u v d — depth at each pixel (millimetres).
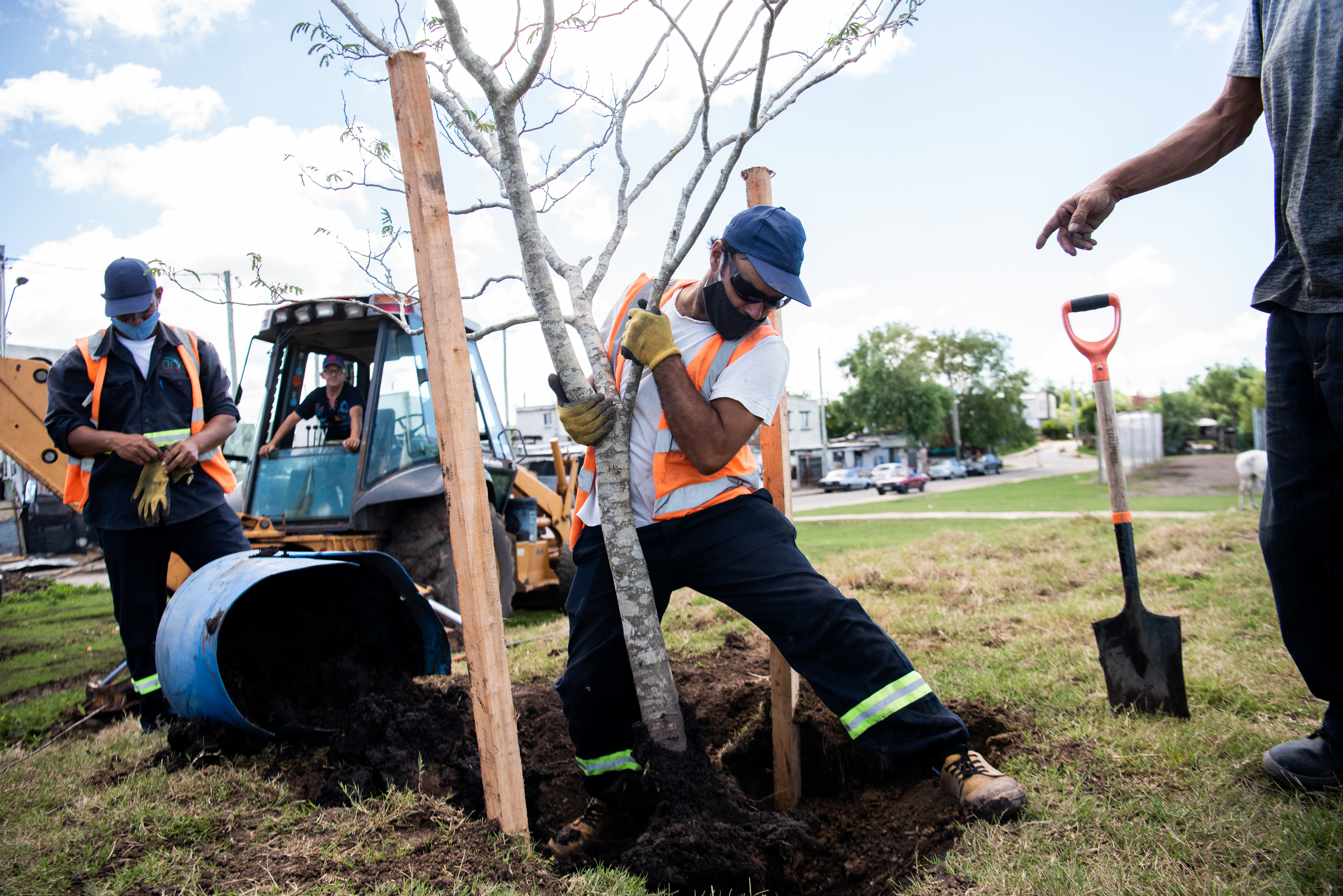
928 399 53438
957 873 1911
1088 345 2773
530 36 2402
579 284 2293
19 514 16484
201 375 3598
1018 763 2414
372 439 5219
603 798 2369
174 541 3480
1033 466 67750
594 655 2242
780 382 2133
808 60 2160
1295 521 2053
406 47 2291
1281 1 2043
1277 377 2098
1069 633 3715
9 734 3717
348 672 2840
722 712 3291
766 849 2107
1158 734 2436
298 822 2129
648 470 2209
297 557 2855
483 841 1970
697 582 2199
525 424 45969
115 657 6336
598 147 2566
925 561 6395
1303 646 2092
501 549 5684
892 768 2080
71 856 1922
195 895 1735
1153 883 1730
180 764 2611
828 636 2006
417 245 1951
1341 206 1854
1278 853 1781
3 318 17359
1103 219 2393
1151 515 14422
